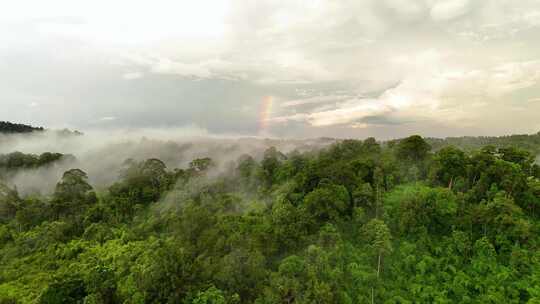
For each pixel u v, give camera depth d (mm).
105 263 71062
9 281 70188
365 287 54469
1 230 92125
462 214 65000
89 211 96938
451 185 77688
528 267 55406
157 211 96562
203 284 52562
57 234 86625
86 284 60094
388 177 82188
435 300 52000
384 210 70562
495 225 60469
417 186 78188
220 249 61500
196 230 70750
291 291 48875
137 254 71125
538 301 48094
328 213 67375
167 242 71688
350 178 77188
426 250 61531
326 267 53969
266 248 60125
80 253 78500
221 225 69375
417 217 65062
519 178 68750
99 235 84938
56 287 56906
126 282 59438
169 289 52094
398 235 65625
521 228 57969
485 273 56281
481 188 70812
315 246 57406
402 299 52406
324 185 73562
